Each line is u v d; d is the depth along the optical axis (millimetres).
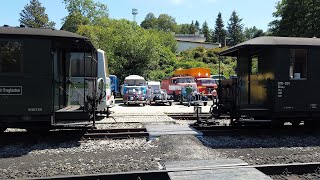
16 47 10102
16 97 10086
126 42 44188
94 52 14227
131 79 29344
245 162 7461
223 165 7117
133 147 9664
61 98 13203
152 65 47125
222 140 10734
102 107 15734
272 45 11469
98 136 11086
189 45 115625
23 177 6680
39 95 10195
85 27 45875
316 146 10078
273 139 11016
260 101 12633
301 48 11680
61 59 13078
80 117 10977
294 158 8164
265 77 12242
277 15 33688
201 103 27234
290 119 11945
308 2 30828
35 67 10180
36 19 84250
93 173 6840
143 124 14289
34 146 9906
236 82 12008
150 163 7641
